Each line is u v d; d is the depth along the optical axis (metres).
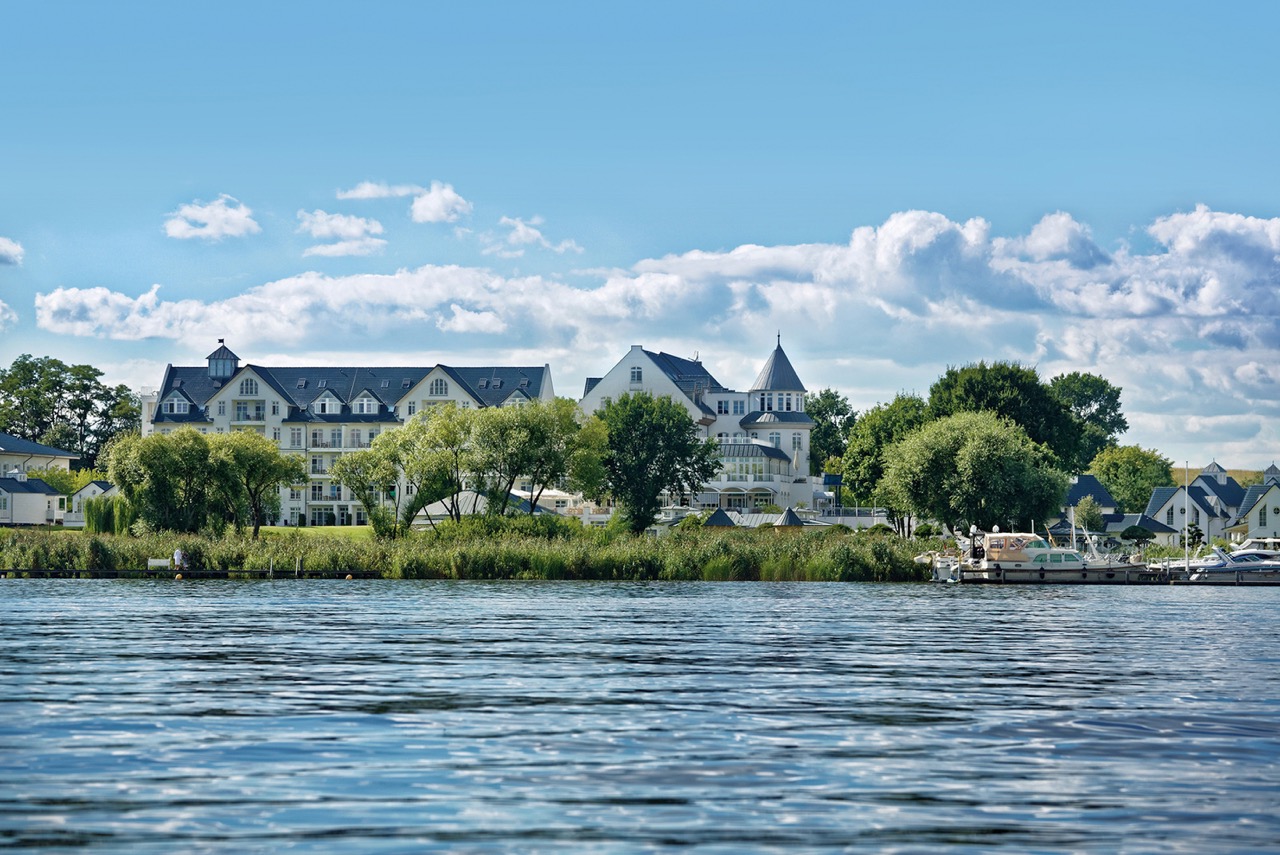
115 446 100.62
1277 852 15.63
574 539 95.56
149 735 22.78
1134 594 78.00
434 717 25.06
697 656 36.88
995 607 62.00
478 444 109.94
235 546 88.38
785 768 20.25
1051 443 137.50
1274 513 164.25
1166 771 20.14
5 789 18.48
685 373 194.38
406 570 86.94
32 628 45.34
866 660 36.12
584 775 19.67
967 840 16.08
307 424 165.75
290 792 18.39
